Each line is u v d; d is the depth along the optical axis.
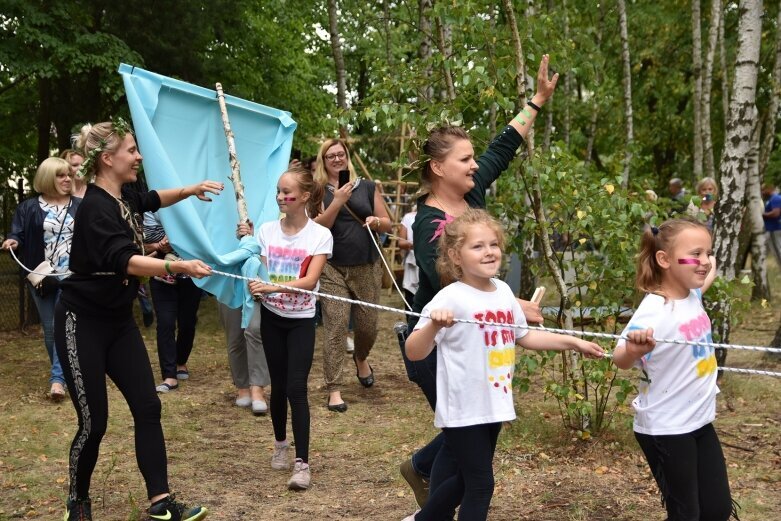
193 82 15.34
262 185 6.09
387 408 7.13
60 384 7.29
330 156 7.32
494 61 6.02
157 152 5.41
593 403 6.57
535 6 7.05
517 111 6.23
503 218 6.25
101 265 4.01
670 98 20.75
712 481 3.55
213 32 16.52
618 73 19.95
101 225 4.01
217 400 7.44
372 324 7.61
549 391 5.62
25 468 5.38
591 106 15.12
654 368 3.55
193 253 5.21
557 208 5.78
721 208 8.12
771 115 12.70
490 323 3.33
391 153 15.47
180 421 6.66
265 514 4.60
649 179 6.34
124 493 4.91
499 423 3.63
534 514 4.50
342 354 7.09
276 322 5.18
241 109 6.05
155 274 3.98
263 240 5.36
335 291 7.06
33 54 13.73
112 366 4.18
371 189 7.39
